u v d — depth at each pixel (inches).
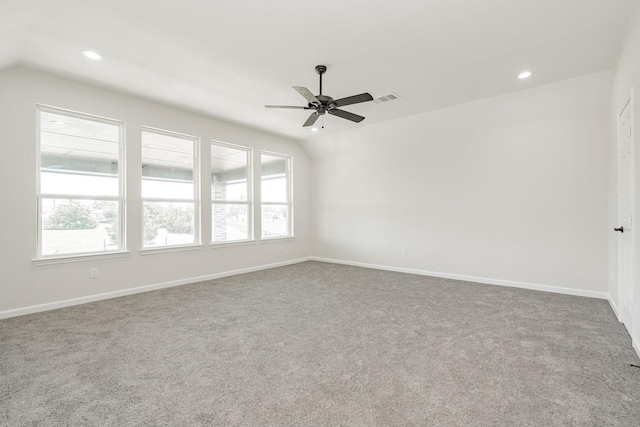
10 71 130.5
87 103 151.3
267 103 177.3
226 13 96.7
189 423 63.6
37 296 136.1
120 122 163.9
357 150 252.7
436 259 210.7
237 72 138.3
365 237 248.7
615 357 91.2
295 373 83.6
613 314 129.4
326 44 115.5
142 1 91.0
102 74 140.9
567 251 163.3
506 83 149.7
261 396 73.1
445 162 205.8
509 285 181.2
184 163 195.2
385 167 236.8
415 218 220.4
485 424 62.9
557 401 70.4
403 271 226.5
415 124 205.3
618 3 92.7
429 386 76.9
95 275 153.3
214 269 206.2
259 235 237.6
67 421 64.2
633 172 97.3
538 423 63.1
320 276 211.0
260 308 140.3
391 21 101.0
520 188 177.2
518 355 93.1
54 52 121.4
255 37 110.3
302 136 254.1
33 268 135.4
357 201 253.4
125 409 68.2
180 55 123.6
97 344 102.0
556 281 166.4
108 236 161.8
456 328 115.1
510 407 68.4
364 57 124.8
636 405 68.7
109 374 83.2
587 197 157.5
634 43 96.0
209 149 203.6
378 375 82.3
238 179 226.8
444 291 169.8
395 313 132.7
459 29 105.9
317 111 136.3
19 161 132.6
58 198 146.2
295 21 101.0
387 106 180.7
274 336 108.7
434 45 116.2
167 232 187.2
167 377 81.7
